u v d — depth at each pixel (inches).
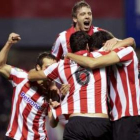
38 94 757.9
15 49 1722.4
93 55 699.4
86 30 845.8
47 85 754.8
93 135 680.4
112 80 711.1
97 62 685.9
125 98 703.7
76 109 685.9
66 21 1630.2
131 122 701.3
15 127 762.2
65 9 1628.9
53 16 1631.4
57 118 739.4
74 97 690.2
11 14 1627.7
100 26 1628.9
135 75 708.7
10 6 1624.0
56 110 704.4
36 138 762.2
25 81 762.2
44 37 1640.0
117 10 1631.4
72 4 1624.0
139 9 1625.2
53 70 713.6
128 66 705.0
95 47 711.1
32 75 732.0
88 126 679.1
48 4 1628.9
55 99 748.0
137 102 706.8
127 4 1626.5
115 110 707.4
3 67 765.9
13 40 754.8
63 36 854.5
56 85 756.0
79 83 692.1
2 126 1545.3
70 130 685.9
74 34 717.3
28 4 1627.7
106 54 699.4
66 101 695.7
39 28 1636.3
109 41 709.3
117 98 706.8
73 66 700.0
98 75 693.3
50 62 743.1
